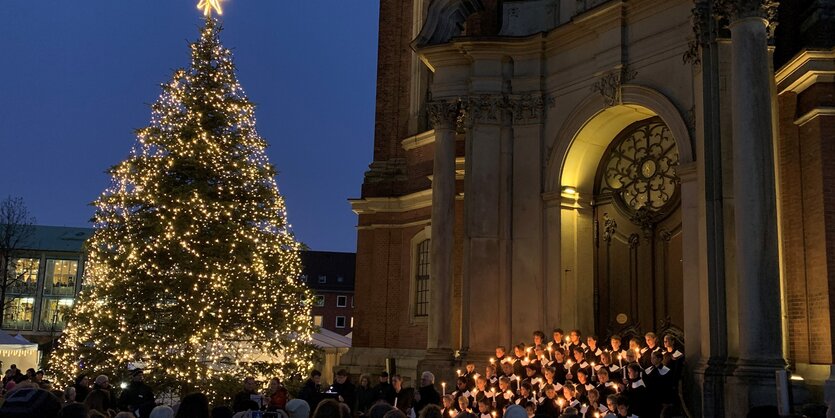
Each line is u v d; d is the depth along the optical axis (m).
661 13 17.42
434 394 15.04
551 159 19.61
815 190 14.44
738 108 13.98
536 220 19.58
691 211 15.98
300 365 23.14
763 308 13.23
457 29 21.91
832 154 14.29
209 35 24.05
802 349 14.58
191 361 21.30
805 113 14.84
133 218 22.28
